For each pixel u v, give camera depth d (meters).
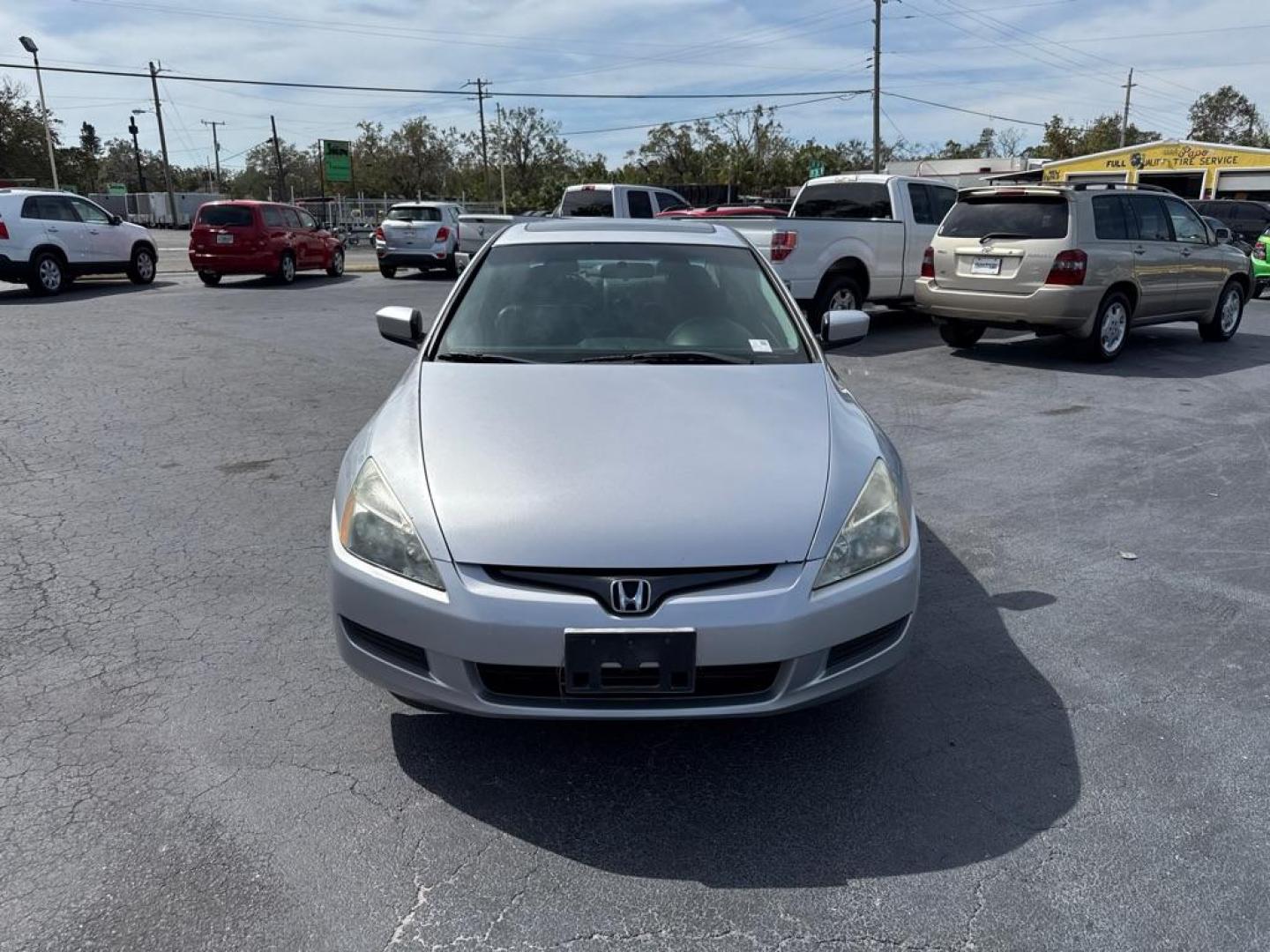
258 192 94.44
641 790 2.79
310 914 2.29
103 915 2.27
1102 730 3.12
